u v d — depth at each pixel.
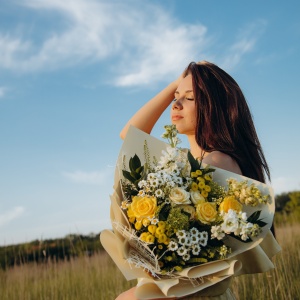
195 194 1.79
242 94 2.26
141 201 1.74
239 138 2.16
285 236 7.26
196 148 2.26
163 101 2.59
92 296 6.20
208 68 2.24
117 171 1.88
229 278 1.84
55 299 6.35
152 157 1.94
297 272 5.06
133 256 1.69
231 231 1.71
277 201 12.58
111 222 1.78
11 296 6.75
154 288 1.71
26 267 7.45
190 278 1.69
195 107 2.20
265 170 2.25
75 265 7.42
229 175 1.89
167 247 1.72
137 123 2.56
